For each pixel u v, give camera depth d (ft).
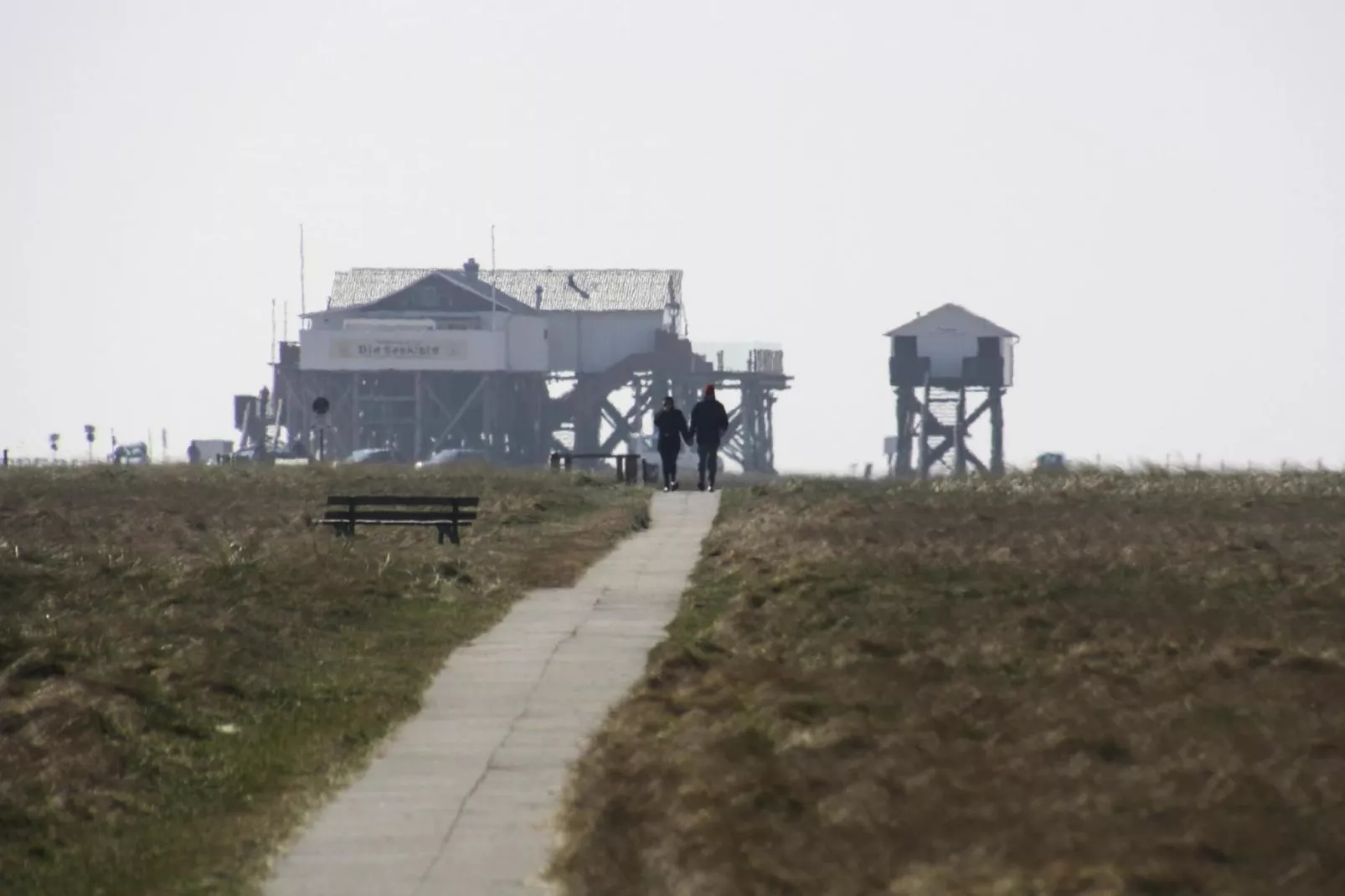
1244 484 583.99
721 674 277.85
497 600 372.38
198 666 290.35
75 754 242.78
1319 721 236.02
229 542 440.45
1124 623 314.55
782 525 470.80
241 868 196.65
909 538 437.58
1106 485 591.78
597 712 269.44
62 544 442.09
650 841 190.39
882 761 217.15
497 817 211.82
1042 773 209.87
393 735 258.16
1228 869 169.68
